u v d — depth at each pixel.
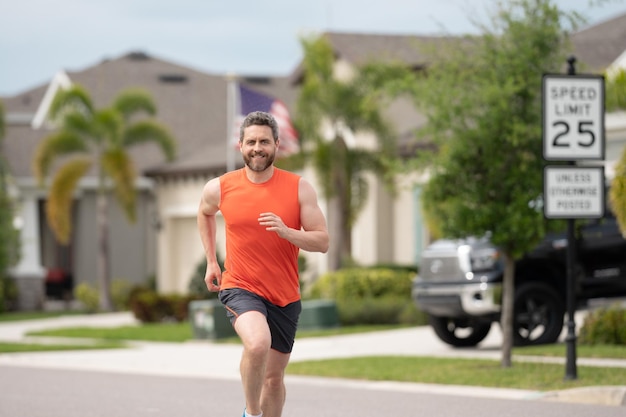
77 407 19.66
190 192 58.97
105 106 69.44
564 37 23.06
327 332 36.44
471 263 27.80
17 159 61.78
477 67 23.14
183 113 68.62
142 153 64.50
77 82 71.31
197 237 59.12
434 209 23.69
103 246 56.97
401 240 46.66
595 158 20.97
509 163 23.08
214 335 36.19
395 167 23.94
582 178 20.92
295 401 20.00
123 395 21.50
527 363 23.70
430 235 44.78
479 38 23.09
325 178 44.84
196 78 72.25
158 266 62.19
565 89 20.95
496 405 18.70
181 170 58.53
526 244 23.08
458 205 23.16
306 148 45.91
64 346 34.72
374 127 44.50
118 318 51.47
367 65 44.47
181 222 60.66
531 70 22.77
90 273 63.00
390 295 41.97
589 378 20.78
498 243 22.94
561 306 27.77
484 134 22.61
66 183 56.03
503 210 22.88
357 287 42.53
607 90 28.78
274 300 12.24
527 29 22.72
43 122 75.19
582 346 27.05
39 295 59.81
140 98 57.47
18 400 20.80
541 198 22.92
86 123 55.88
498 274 27.45
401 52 49.72
